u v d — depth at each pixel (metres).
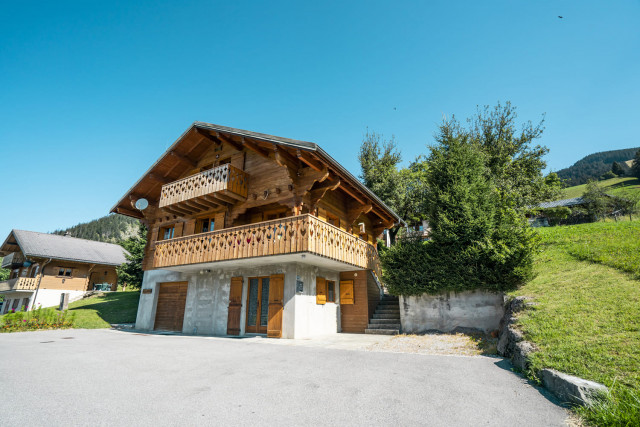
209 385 5.29
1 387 5.11
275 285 12.19
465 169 11.38
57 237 34.19
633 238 10.32
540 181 23.11
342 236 12.66
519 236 9.99
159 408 4.27
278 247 10.97
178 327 14.95
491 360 6.75
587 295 7.12
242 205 13.47
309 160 11.33
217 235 12.65
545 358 5.32
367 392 4.91
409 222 26.84
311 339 11.09
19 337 11.57
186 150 15.68
